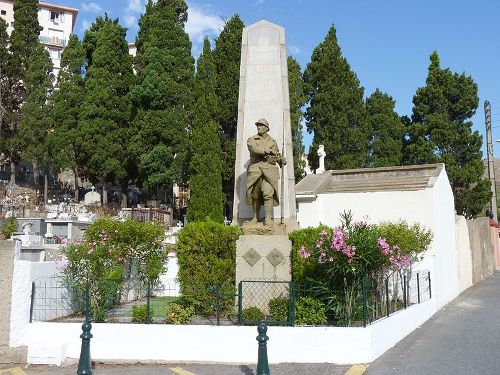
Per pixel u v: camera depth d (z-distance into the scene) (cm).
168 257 1505
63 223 2583
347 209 1927
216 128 2933
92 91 3772
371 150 3897
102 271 1102
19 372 869
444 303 1691
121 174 3719
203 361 931
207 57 3134
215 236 1198
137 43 4044
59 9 7081
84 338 716
